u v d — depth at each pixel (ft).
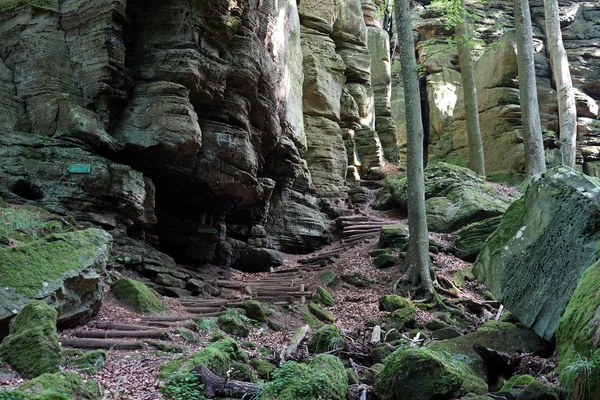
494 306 38.52
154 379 18.84
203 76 40.06
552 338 23.54
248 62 43.50
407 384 19.35
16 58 38.37
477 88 80.79
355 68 76.64
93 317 25.62
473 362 23.52
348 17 77.20
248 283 42.78
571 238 23.49
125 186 35.94
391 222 60.34
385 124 83.71
